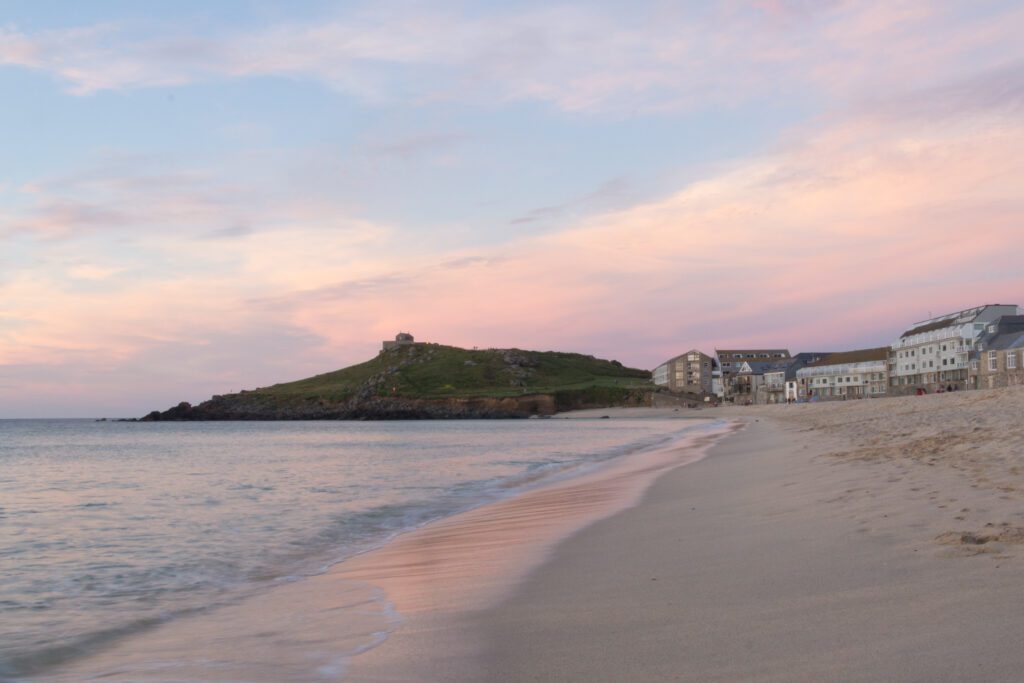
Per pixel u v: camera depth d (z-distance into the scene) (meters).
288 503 21.53
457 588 9.31
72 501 23.83
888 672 5.02
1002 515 9.52
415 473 31.45
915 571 7.48
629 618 7.08
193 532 16.59
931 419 33.16
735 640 6.08
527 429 101.31
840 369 145.00
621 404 186.38
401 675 6.12
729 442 38.56
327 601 9.43
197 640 8.02
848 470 16.89
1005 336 105.81
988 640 5.36
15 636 8.66
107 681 6.75
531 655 6.28
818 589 7.30
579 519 14.68
